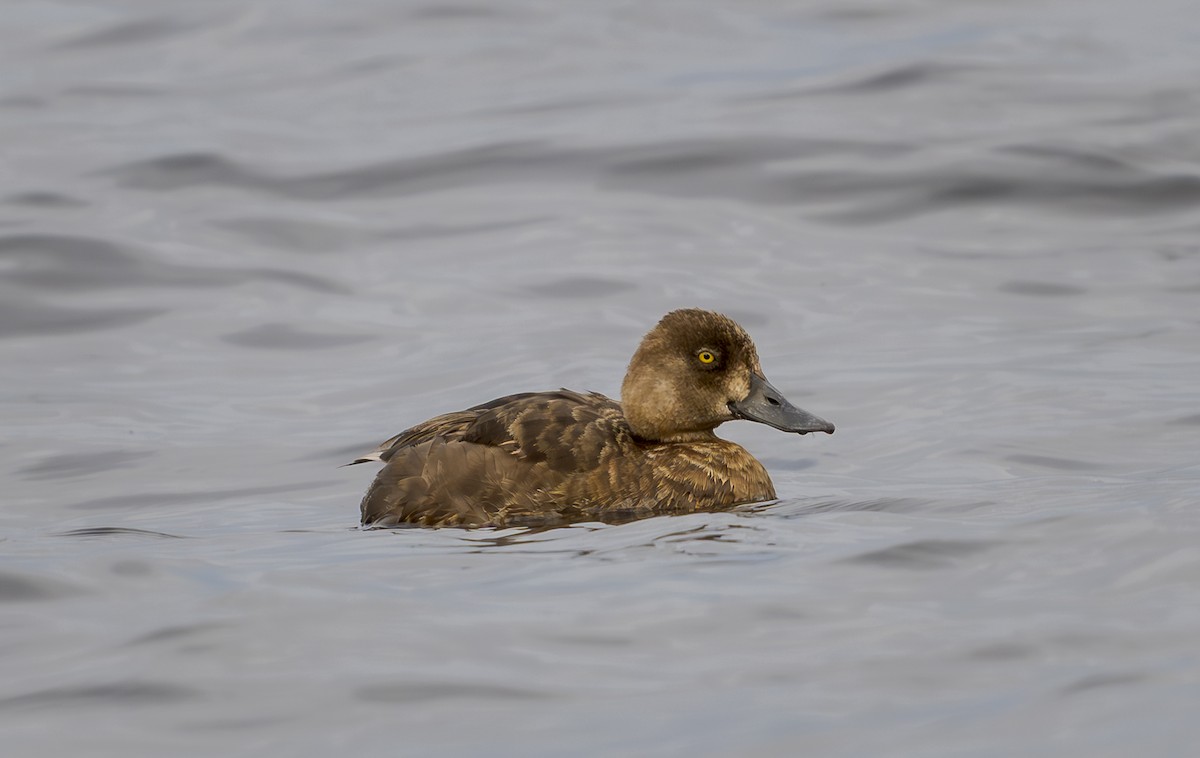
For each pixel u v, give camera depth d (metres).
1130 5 28.70
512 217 19.38
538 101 23.61
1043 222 18.89
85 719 7.10
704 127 21.62
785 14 29.09
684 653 7.68
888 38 26.69
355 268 18.14
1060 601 8.20
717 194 19.84
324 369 15.49
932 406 13.68
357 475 12.54
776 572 8.88
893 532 9.73
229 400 14.61
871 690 7.18
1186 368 14.20
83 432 13.65
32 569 9.33
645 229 18.94
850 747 6.62
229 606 8.51
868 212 19.28
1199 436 12.30
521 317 16.67
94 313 16.88
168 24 29.17
